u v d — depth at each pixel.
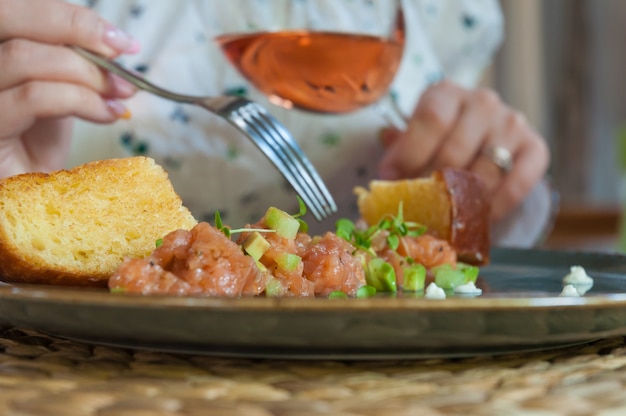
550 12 2.01
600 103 2.03
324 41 0.49
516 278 0.45
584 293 0.41
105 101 0.55
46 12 0.53
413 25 0.92
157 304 0.29
